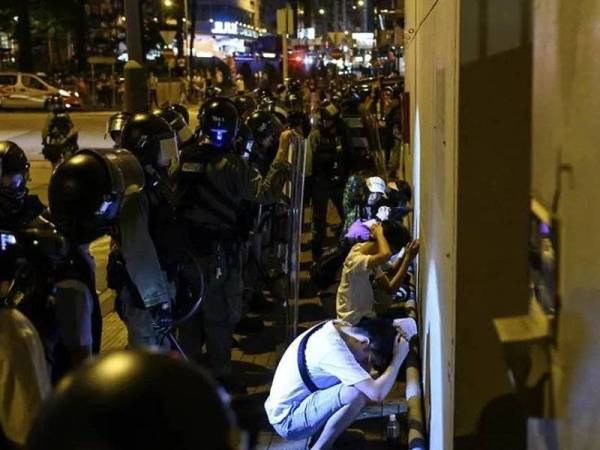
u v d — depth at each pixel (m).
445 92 3.14
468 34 2.55
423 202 5.48
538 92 2.43
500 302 2.61
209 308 5.42
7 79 39.78
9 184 3.42
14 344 2.23
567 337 2.06
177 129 7.55
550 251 2.22
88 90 45.44
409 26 9.17
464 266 2.62
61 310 2.84
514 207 2.58
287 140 5.77
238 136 7.23
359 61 56.94
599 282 1.80
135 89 10.92
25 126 31.19
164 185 4.76
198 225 5.32
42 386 2.25
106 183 3.18
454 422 2.66
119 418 1.14
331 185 9.71
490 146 2.58
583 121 1.91
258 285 7.84
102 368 1.19
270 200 5.54
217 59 50.25
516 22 2.53
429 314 4.49
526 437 2.56
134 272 4.24
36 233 2.88
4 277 2.80
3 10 45.38
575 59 1.98
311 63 48.09
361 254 5.05
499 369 2.61
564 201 2.08
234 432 1.21
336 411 4.50
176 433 1.15
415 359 5.98
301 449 4.89
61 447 1.13
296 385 4.59
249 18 87.44
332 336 4.55
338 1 101.69
